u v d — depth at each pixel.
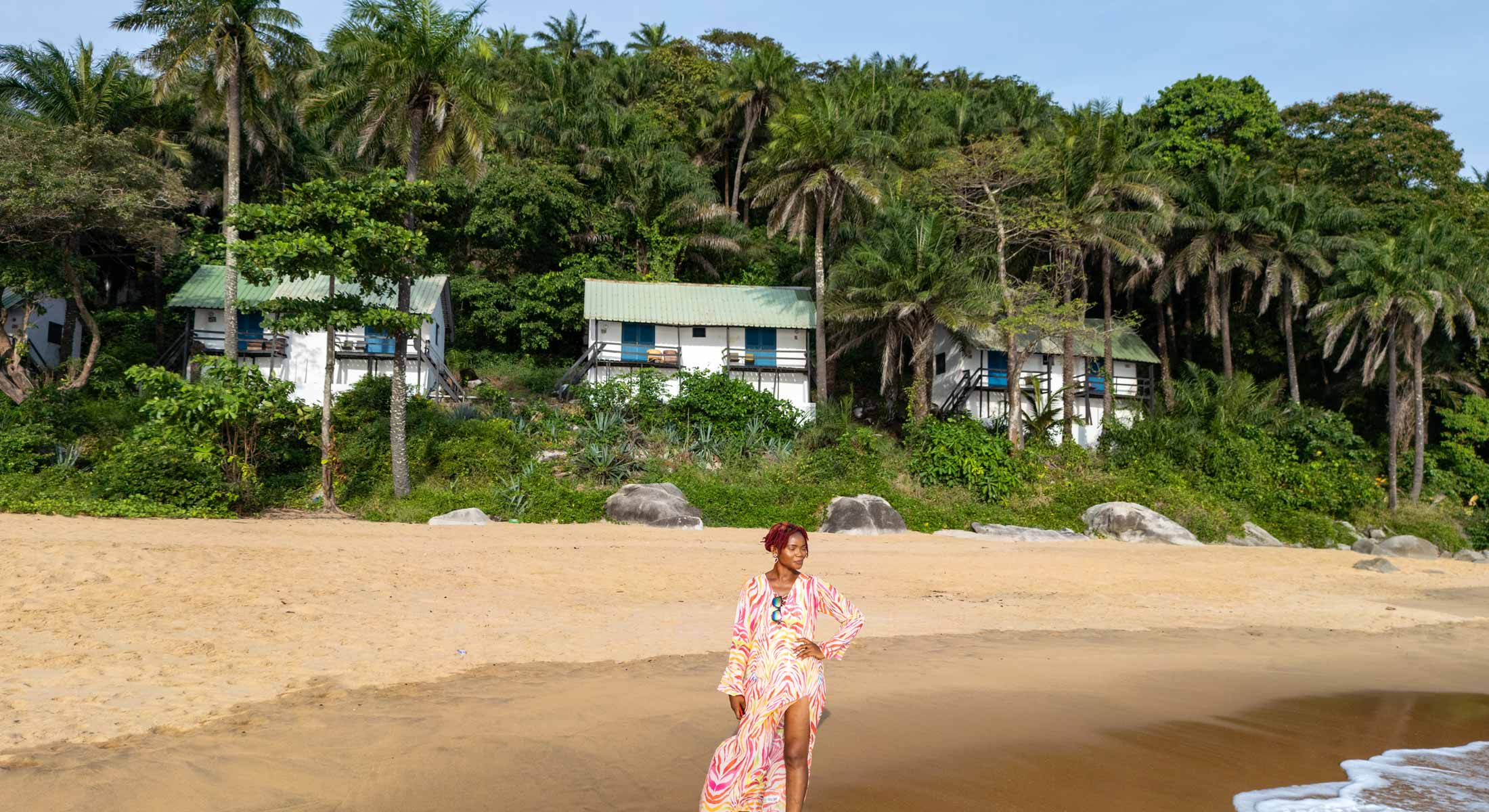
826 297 35.16
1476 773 6.48
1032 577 17.27
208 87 28.78
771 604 5.00
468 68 25.59
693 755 5.99
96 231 32.69
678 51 61.62
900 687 8.20
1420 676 9.88
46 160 27.55
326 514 22.44
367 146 26.20
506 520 23.48
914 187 37.22
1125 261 36.62
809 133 33.97
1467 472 38.72
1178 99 46.53
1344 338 42.28
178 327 38.00
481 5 25.22
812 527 25.66
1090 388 41.06
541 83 50.12
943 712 7.44
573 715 6.81
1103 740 6.89
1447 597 17.38
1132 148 41.97
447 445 26.50
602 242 45.16
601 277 42.78
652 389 31.38
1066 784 5.84
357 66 25.50
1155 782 5.97
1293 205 39.62
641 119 49.19
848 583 15.51
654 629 10.79
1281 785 6.05
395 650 8.88
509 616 10.99
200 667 7.77
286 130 38.97
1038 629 12.02
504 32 57.78
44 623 8.91
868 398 44.19
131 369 21.34
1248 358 47.03
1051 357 40.62
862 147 34.88
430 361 35.53
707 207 44.94
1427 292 34.88
